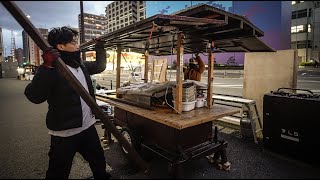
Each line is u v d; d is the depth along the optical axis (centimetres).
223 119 643
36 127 661
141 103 411
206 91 412
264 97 446
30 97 240
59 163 260
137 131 403
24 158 436
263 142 457
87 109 280
